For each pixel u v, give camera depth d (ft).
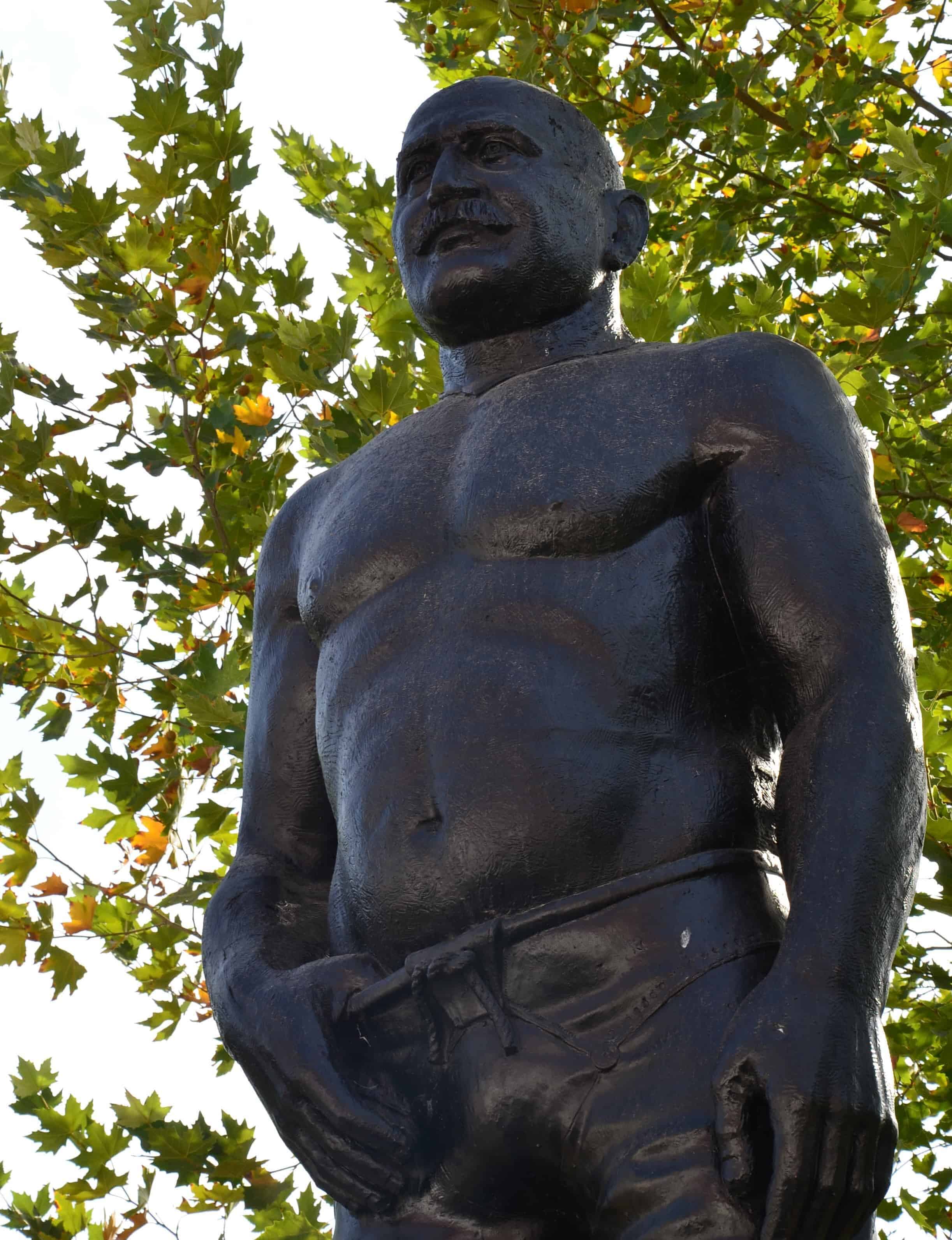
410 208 14.74
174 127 25.67
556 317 14.49
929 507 26.00
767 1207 10.05
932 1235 25.93
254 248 27.17
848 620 11.64
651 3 28.12
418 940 11.62
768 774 12.10
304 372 25.36
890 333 24.79
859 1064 10.34
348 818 12.19
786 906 11.64
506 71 30.30
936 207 24.93
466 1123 11.18
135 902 25.32
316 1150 11.48
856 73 29.68
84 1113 24.12
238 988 12.17
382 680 12.33
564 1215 11.28
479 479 12.71
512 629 12.02
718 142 29.25
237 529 25.71
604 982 11.11
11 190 25.93
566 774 11.43
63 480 25.71
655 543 12.25
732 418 12.43
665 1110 10.61
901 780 11.19
